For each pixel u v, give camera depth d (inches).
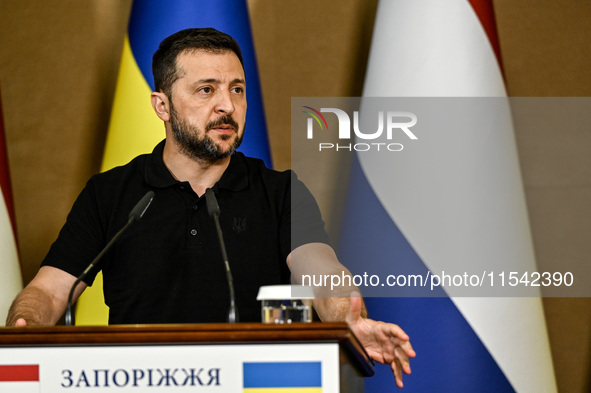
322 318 359.9
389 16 498.3
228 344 220.7
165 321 379.6
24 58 521.3
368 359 290.7
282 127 508.7
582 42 511.5
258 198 405.7
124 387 221.5
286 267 398.9
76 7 523.5
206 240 389.4
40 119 516.1
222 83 394.0
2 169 502.9
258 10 518.6
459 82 484.4
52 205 510.6
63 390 222.4
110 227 392.8
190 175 405.4
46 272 381.4
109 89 520.4
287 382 218.4
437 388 466.0
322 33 518.6
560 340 485.4
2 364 223.8
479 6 495.5
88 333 223.8
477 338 468.1
